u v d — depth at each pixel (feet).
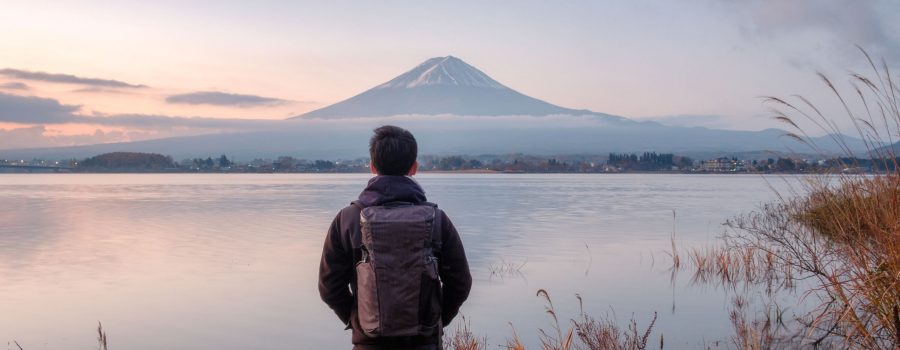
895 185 21.39
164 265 61.82
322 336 36.14
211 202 181.27
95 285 51.65
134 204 171.42
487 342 33.17
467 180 558.97
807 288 40.45
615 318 37.29
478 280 51.93
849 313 21.83
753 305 37.42
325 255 13.30
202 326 38.24
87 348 34.12
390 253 12.60
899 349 19.21
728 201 180.04
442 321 13.73
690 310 38.24
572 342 31.48
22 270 59.36
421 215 12.79
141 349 33.86
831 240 25.23
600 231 92.99
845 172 23.73
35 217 125.39
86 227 103.30
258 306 43.50
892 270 20.57
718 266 51.75
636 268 56.49
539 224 106.42
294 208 153.17
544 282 50.39
